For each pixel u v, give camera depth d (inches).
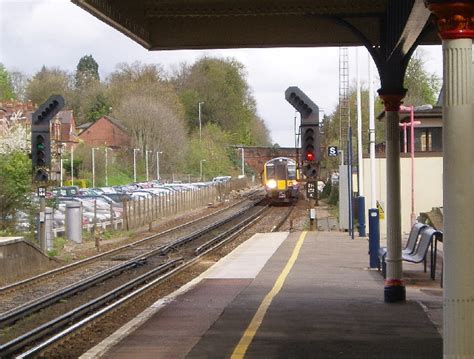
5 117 2942.9
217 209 3056.1
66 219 1609.3
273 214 2583.7
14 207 1475.1
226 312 618.2
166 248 1439.5
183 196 2938.0
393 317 593.3
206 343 497.0
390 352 469.1
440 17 343.3
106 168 4001.0
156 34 770.2
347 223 1628.9
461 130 342.3
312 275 882.8
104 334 625.0
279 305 652.7
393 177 667.4
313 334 525.3
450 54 343.3
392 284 666.8
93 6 575.8
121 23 657.0
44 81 5895.7
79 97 5959.6
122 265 1155.9
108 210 2048.5
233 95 6254.9
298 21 768.9
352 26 661.9
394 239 668.7
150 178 4584.2
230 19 766.5
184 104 6033.5
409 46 597.0
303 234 1545.3
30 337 594.6
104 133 4847.4
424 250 807.1
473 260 342.3
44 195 1283.2
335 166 2800.2
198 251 1385.3
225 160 5679.1
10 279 1071.0
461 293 341.7
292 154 6195.9
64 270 1131.3
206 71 6264.8
